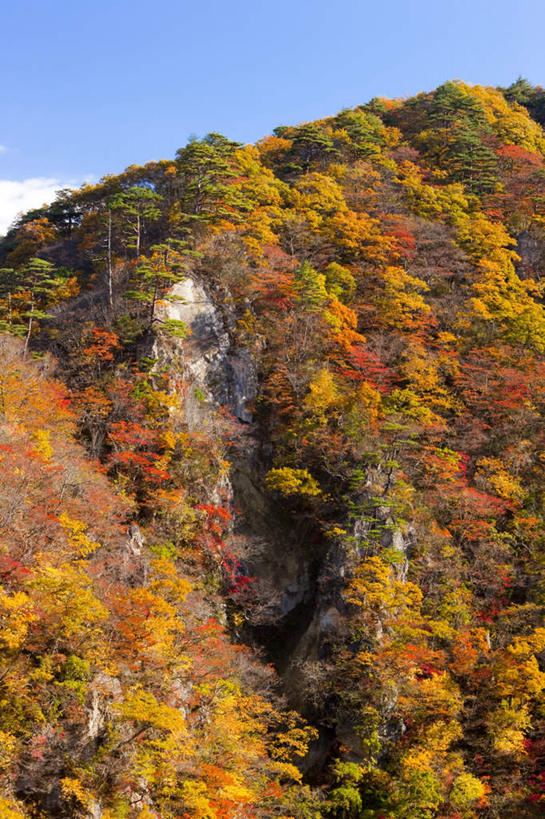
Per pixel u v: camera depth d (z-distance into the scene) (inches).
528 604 1722.4
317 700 1593.3
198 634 1464.1
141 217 2701.8
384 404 2057.1
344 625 1635.1
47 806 956.0
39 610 1092.5
